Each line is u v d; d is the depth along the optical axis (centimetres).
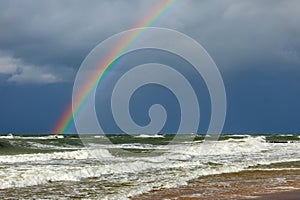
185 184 1848
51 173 1972
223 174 2220
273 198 1524
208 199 1501
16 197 1484
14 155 3006
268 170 2419
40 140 5281
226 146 4256
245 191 1678
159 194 1595
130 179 1964
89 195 1535
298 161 2995
